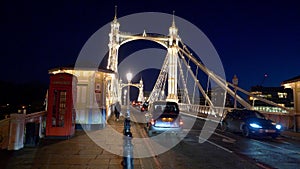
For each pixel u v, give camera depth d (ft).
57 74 37.99
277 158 28.32
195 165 24.82
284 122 52.95
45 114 39.47
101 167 22.85
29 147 30.42
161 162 25.70
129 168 21.89
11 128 28.99
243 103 80.38
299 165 25.43
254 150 32.76
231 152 31.14
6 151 28.25
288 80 52.34
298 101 50.49
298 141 41.27
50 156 26.35
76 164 23.65
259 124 43.78
